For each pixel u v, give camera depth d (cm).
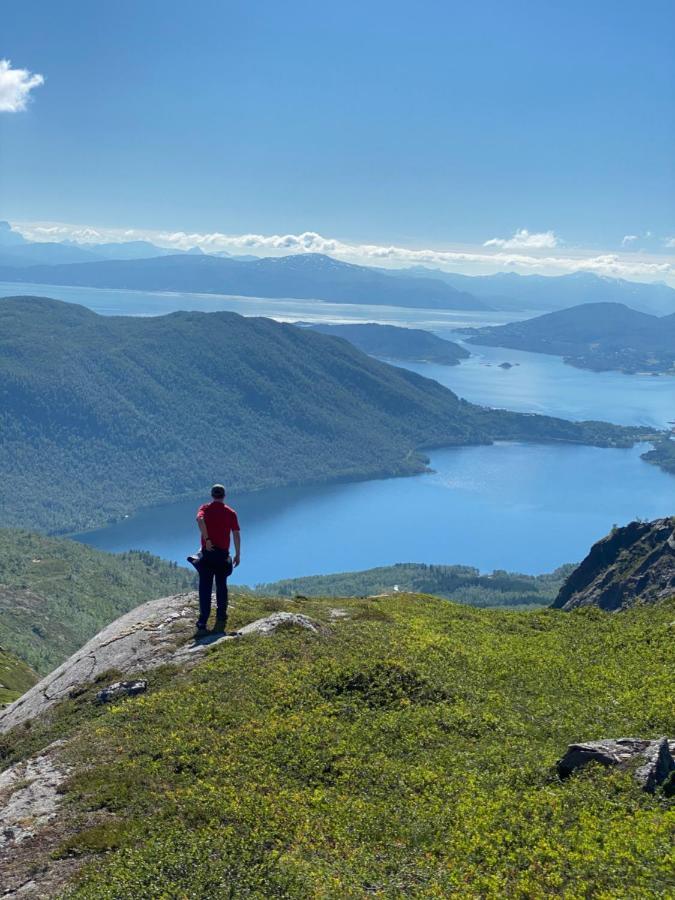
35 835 1602
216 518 2927
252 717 2097
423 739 2044
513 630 3531
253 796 1662
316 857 1439
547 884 1343
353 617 3472
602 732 2136
